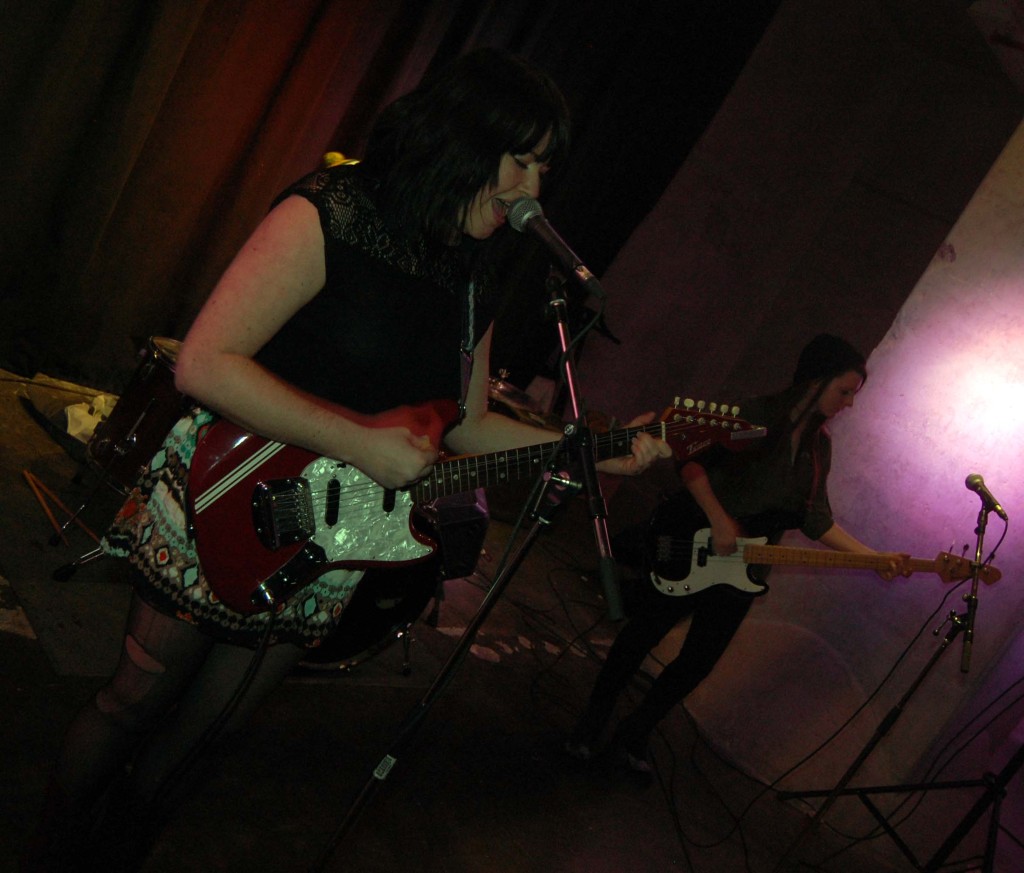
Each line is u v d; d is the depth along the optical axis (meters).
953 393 3.96
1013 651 4.05
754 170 7.01
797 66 6.78
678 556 3.27
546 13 5.49
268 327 1.37
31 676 2.36
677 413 2.31
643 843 3.10
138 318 4.63
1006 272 3.89
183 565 1.48
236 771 2.42
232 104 4.40
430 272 1.52
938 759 4.02
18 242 4.04
